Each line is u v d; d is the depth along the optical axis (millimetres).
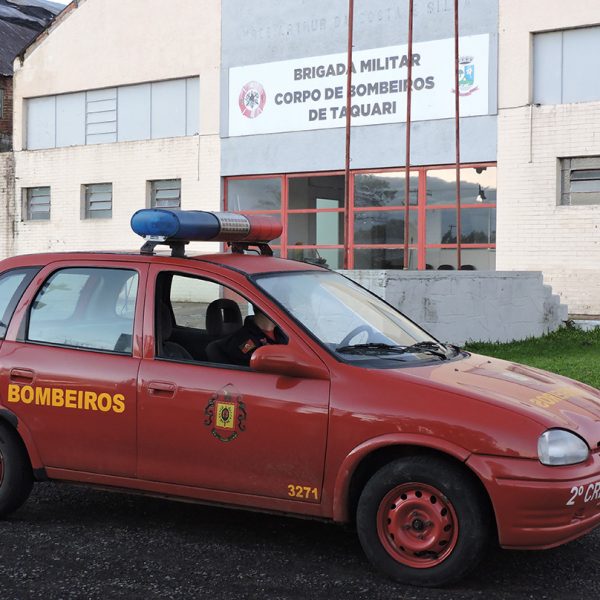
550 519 4230
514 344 13172
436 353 5191
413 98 19375
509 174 18328
